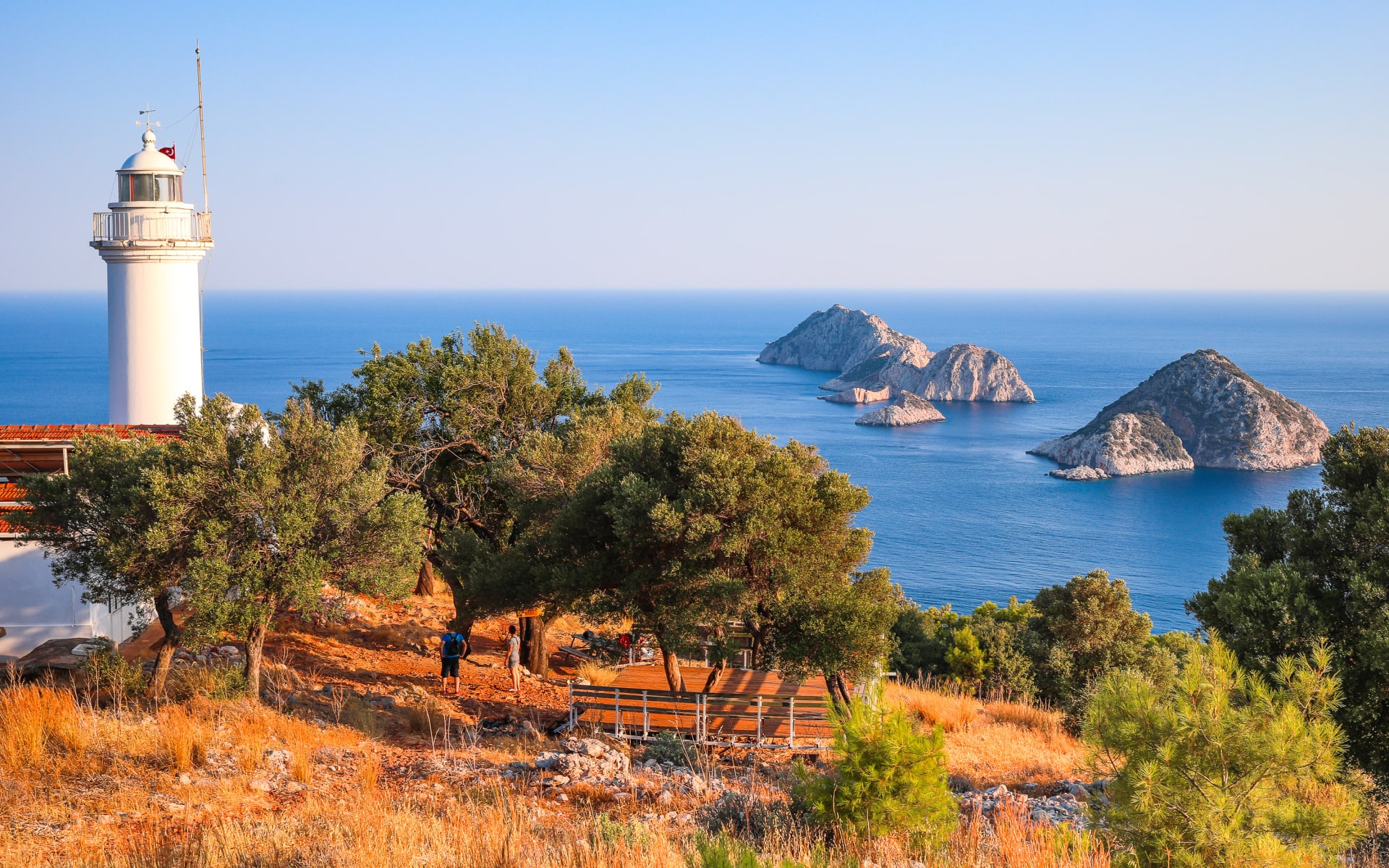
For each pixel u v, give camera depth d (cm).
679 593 1641
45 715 1184
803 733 1725
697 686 1928
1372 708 1396
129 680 1447
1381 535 1482
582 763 1299
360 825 923
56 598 1880
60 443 2039
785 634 1675
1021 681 2900
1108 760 796
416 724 1557
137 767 1112
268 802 1062
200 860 818
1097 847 787
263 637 1552
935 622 4031
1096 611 2989
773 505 1598
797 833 882
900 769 877
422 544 1642
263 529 1469
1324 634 1413
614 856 823
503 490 2180
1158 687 830
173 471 1423
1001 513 18262
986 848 876
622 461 1814
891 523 17062
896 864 799
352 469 1563
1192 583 13425
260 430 1525
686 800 1179
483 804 1076
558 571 1727
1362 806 805
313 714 1509
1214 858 704
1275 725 723
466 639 2305
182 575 1415
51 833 888
